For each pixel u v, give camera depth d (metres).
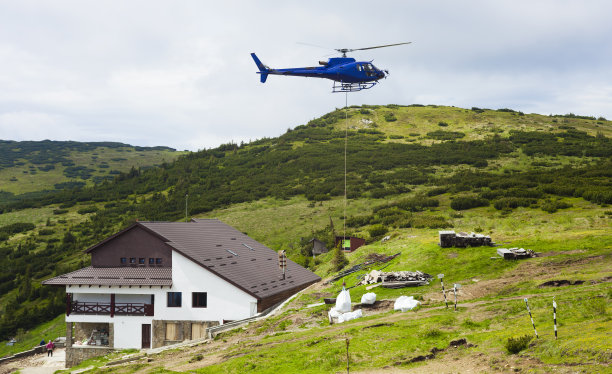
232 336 29.81
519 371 14.05
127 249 43.00
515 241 40.44
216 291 39.72
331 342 21.64
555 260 32.31
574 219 59.31
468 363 15.91
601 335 14.77
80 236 135.75
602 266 28.95
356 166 152.62
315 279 53.06
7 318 83.88
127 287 40.50
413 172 136.12
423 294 29.83
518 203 80.38
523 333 17.31
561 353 14.22
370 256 47.22
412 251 42.78
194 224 50.75
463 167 140.38
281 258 48.22
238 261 45.97
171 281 40.12
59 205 182.62
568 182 93.31
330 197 123.56
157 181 193.25
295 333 26.00
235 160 198.00
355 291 34.47
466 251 39.22
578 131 184.12
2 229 150.12
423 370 16.14
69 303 41.22
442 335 19.70
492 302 24.61
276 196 134.38
